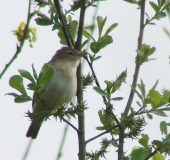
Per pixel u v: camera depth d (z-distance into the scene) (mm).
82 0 7430
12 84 6203
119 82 6906
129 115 6680
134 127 6656
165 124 6750
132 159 6832
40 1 7383
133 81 7281
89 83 7980
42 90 6262
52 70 6203
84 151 6781
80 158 6762
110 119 7191
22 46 6125
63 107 6797
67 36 7551
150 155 6520
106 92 6926
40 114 6828
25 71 6188
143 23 7781
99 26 7781
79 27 7520
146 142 6816
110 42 7660
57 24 7305
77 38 7566
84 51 8492
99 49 7547
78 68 7812
